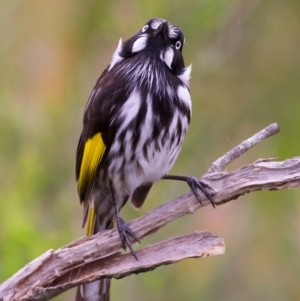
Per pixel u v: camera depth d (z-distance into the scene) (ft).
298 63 39.09
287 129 38.19
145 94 34.22
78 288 36.17
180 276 39.75
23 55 42.65
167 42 34.86
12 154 42.93
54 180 43.29
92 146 34.88
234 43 40.29
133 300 42.01
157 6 41.55
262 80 39.24
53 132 43.21
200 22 41.09
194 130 39.52
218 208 39.93
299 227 38.42
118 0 41.63
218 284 38.86
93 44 41.88
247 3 40.68
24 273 30.86
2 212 41.57
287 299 37.83
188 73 35.50
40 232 42.06
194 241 31.07
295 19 39.73
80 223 43.47
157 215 32.14
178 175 35.68
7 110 42.91
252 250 38.55
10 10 42.47
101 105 34.32
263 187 31.55
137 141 34.35
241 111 39.22
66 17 41.68
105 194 36.50
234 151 33.30
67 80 42.16
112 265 31.37
